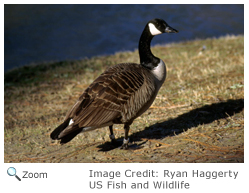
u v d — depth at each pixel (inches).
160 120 400.5
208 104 420.8
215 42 816.9
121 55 822.5
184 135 352.5
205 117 387.5
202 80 524.4
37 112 491.5
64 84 615.8
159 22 351.9
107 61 761.0
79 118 303.7
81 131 309.4
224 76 522.3
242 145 317.4
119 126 407.8
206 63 626.5
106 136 381.4
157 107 439.2
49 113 481.7
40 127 426.9
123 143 340.2
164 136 359.9
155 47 865.5
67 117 314.8
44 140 391.5
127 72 325.7
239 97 426.9
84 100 313.6
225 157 303.6
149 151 331.3
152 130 378.0
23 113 487.8
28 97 557.0
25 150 369.1
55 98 546.0
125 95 313.6
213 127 360.2
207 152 315.3
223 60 624.1
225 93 444.1
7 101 555.2
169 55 748.0
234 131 345.4
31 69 755.4
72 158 336.8
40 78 676.1
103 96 311.1
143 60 358.9
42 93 579.8
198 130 358.3
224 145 322.0
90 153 343.3
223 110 397.1
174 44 880.3
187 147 328.5
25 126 441.4
